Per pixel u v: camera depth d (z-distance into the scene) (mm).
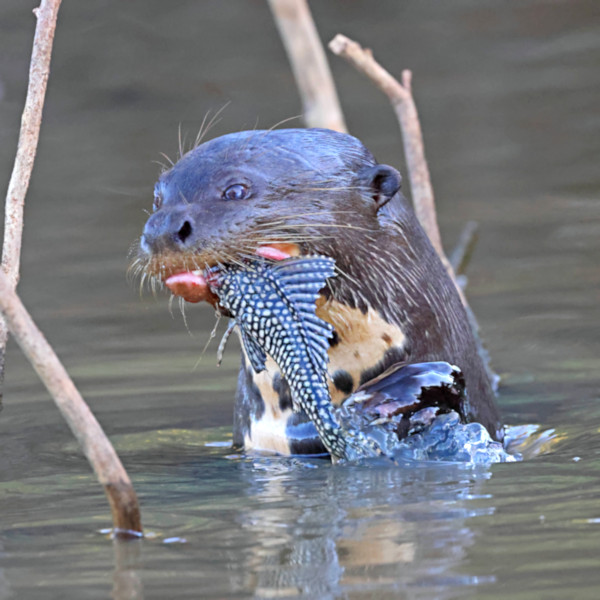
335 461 8930
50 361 6562
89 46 33938
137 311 16297
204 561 6422
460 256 16703
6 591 6070
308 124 17578
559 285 16672
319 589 5895
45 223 21219
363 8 37188
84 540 6957
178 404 11859
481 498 7574
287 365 8250
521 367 13148
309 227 8906
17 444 10250
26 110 8695
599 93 28750
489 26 35406
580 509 7172
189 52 33969
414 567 6164
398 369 9242
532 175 23188
